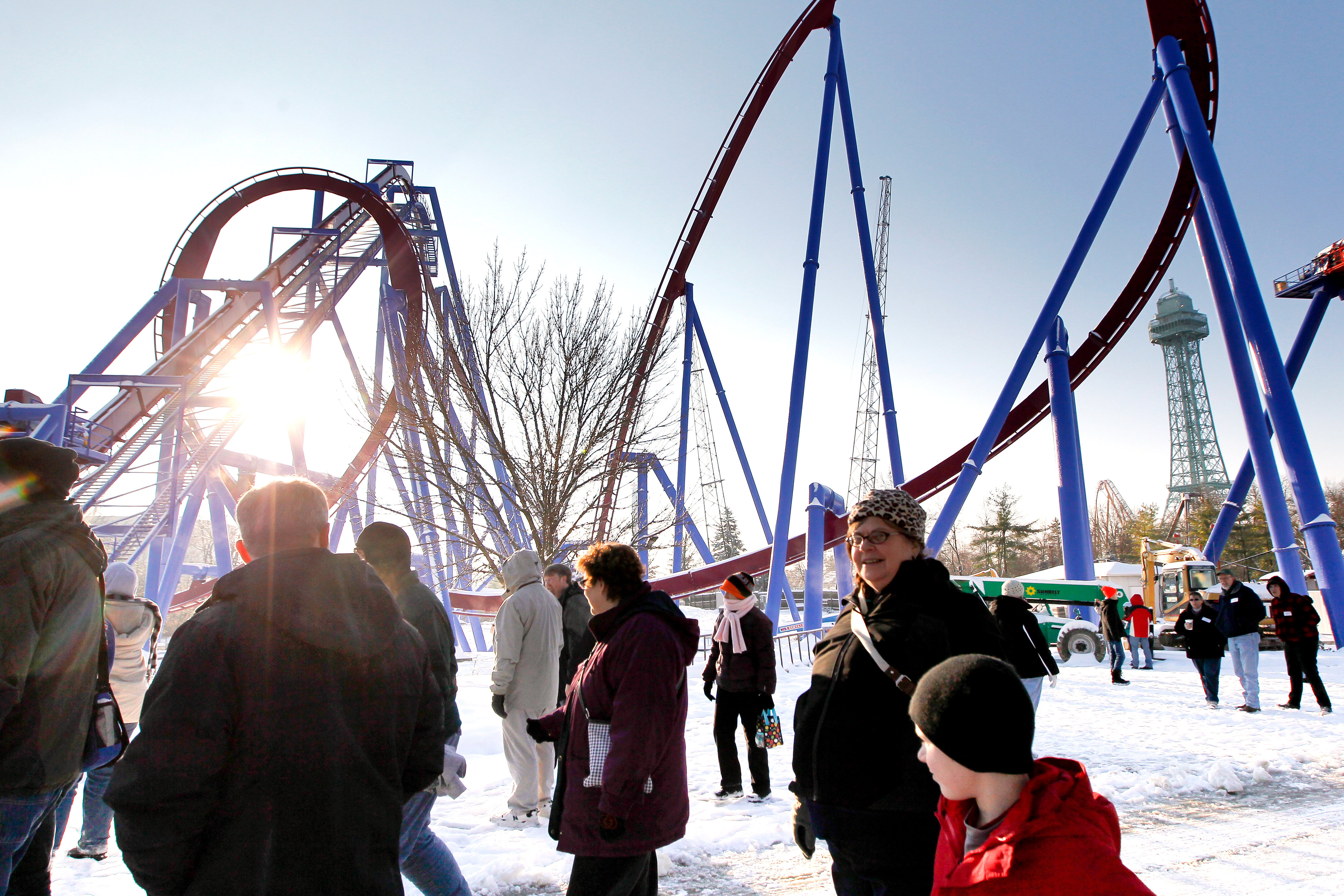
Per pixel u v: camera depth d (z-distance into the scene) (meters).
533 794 5.68
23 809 2.59
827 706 2.62
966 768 1.66
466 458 13.67
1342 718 9.73
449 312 16.11
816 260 20.62
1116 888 1.46
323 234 29.86
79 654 2.76
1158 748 7.96
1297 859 4.77
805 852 2.90
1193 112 19.09
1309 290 28.17
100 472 21.45
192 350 24.61
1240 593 10.49
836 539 25.23
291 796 1.97
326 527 2.39
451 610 24.84
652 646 3.04
